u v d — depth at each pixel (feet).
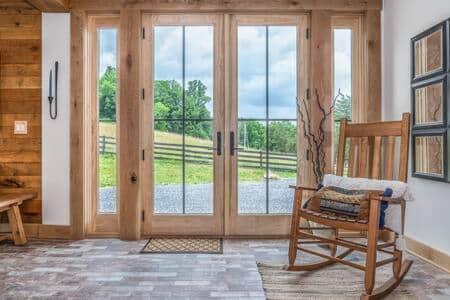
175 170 11.38
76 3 11.02
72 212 11.10
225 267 8.59
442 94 8.29
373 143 9.22
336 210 7.51
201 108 11.33
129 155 11.04
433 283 7.65
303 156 11.24
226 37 11.19
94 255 9.51
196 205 11.38
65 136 11.18
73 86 11.07
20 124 11.24
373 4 11.04
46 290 7.27
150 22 11.25
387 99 10.97
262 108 11.32
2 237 10.39
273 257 9.34
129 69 11.02
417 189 9.52
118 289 7.32
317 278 7.91
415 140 9.46
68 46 11.12
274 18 11.23
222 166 11.30
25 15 11.19
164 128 11.37
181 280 7.80
